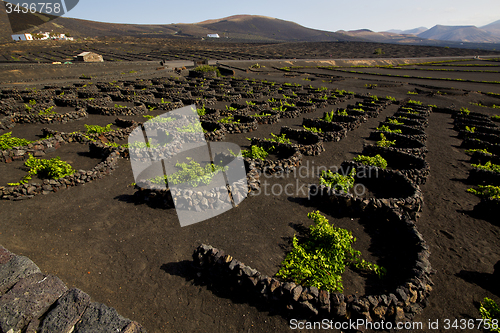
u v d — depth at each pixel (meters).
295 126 22.00
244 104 27.88
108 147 13.85
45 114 19.38
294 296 5.85
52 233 8.33
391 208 9.24
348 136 20.08
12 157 13.01
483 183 12.87
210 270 6.79
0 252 5.45
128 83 38.66
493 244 8.74
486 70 74.00
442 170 14.66
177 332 5.63
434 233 9.22
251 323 5.84
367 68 83.62
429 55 141.25
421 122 23.41
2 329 3.93
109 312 4.43
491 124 23.86
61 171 11.61
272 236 8.66
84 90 30.39
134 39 169.12
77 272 6.92
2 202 9.64
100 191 10.94
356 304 5.84
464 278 7.28
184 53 114.50
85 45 122.25
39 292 4.56
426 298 6.43
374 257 7.92
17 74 41.84
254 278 6.27
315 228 8.30
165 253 7.77
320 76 64.62
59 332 4.04
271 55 119.88
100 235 8.39
